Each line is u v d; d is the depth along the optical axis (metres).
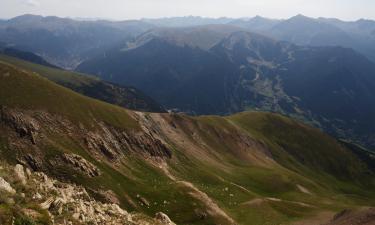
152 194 92.69
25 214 21.94
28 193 26.03
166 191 95.00
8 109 96.56
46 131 99.06
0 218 20.08
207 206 90.69
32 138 92.69
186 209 88.00
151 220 40.44
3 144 87.19
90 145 108.38
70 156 92.56
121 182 97.62
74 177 87.25
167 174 123.88
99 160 105.12
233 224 89.31
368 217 86.88
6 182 25.17
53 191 29.72
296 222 111.50
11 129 92.50
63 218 25.06
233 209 111.50
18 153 87.06
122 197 88.56
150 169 120.19
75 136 107.06
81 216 27.41
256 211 113.25
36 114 102.19
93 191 85.81
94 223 27.92
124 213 37.53
